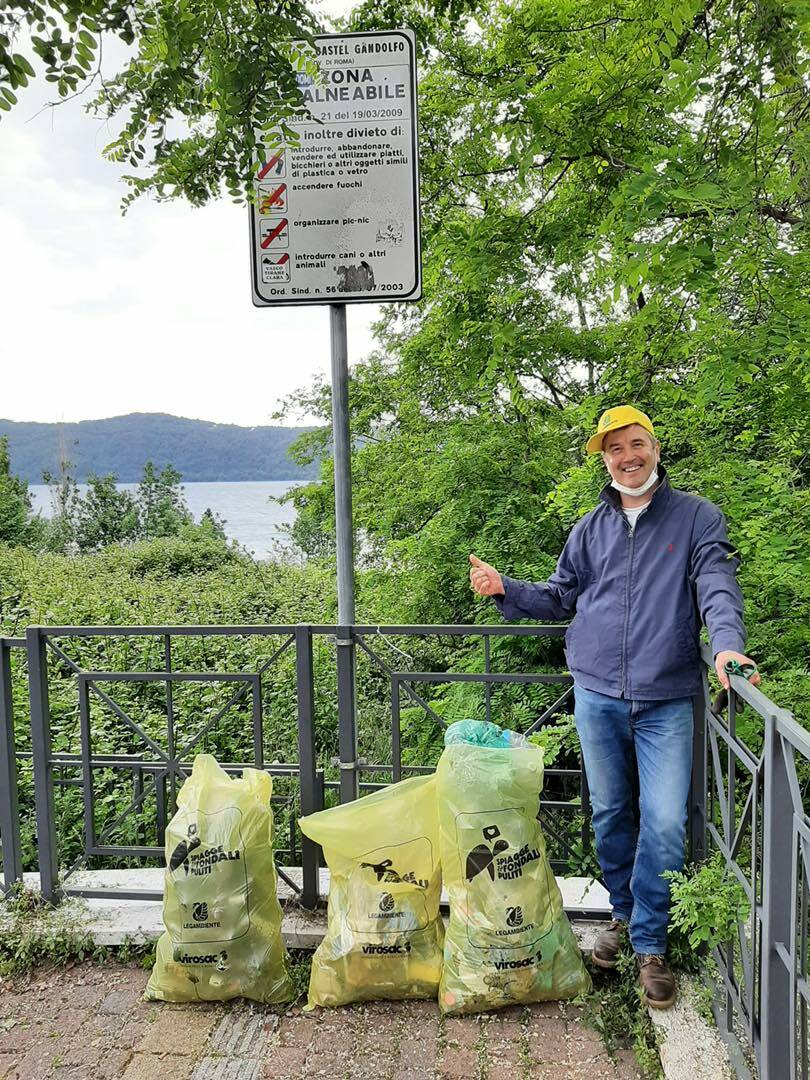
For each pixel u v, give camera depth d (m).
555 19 3.70
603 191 3.54
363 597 7.26
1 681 2.96
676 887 2.17
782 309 2.44
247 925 2.47
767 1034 1.75
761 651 3.31
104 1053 2.33
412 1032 2.36
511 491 5.73
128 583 11.70
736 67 2.37
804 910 1.61
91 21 1.26
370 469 8.37
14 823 3.00
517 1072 2.20
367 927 2.45
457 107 4.37
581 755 2.89
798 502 3.25
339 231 2.72
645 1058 2.21
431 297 4.71
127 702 5.77
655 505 2.43
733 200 2.28
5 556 14.47
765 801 1.72
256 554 17.72
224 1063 2.27
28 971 2.72
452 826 2.41
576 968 2.46
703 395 2.68
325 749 5.54
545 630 2.74
